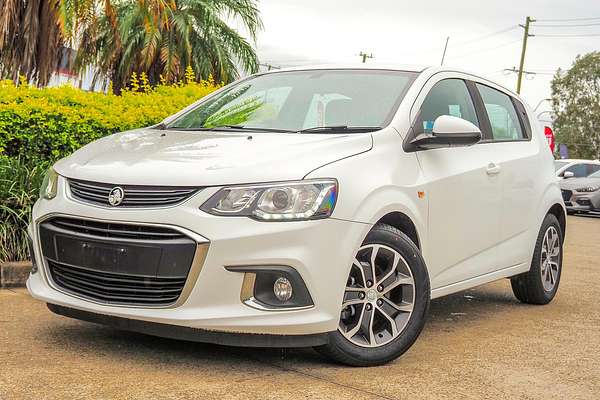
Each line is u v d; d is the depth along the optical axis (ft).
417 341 16.39
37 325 15.80
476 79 19.31
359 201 13.61
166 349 14.40
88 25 46.14
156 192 12.98
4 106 22.30
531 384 13.60
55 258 13.79
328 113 16.01
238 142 14.46
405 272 14.46
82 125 23.49
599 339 17.37
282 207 12.87
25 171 21.88
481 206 17.57
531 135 21.02
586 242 42.32
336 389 12.55
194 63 76.69
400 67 17.54
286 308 12.88
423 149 15.85
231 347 14.78
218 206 12.73
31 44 43.09
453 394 12.73
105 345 14.49
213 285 12.62
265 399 11.83
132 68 74.74
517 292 21.22
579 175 74.49
